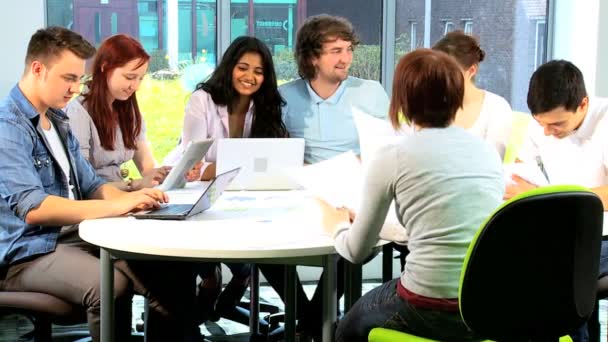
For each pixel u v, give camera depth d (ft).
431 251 7.36
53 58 9.27
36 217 9.01
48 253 9.22
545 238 7.00
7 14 13.64
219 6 15.44
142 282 9.57
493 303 7.11
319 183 9.59
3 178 9.07
